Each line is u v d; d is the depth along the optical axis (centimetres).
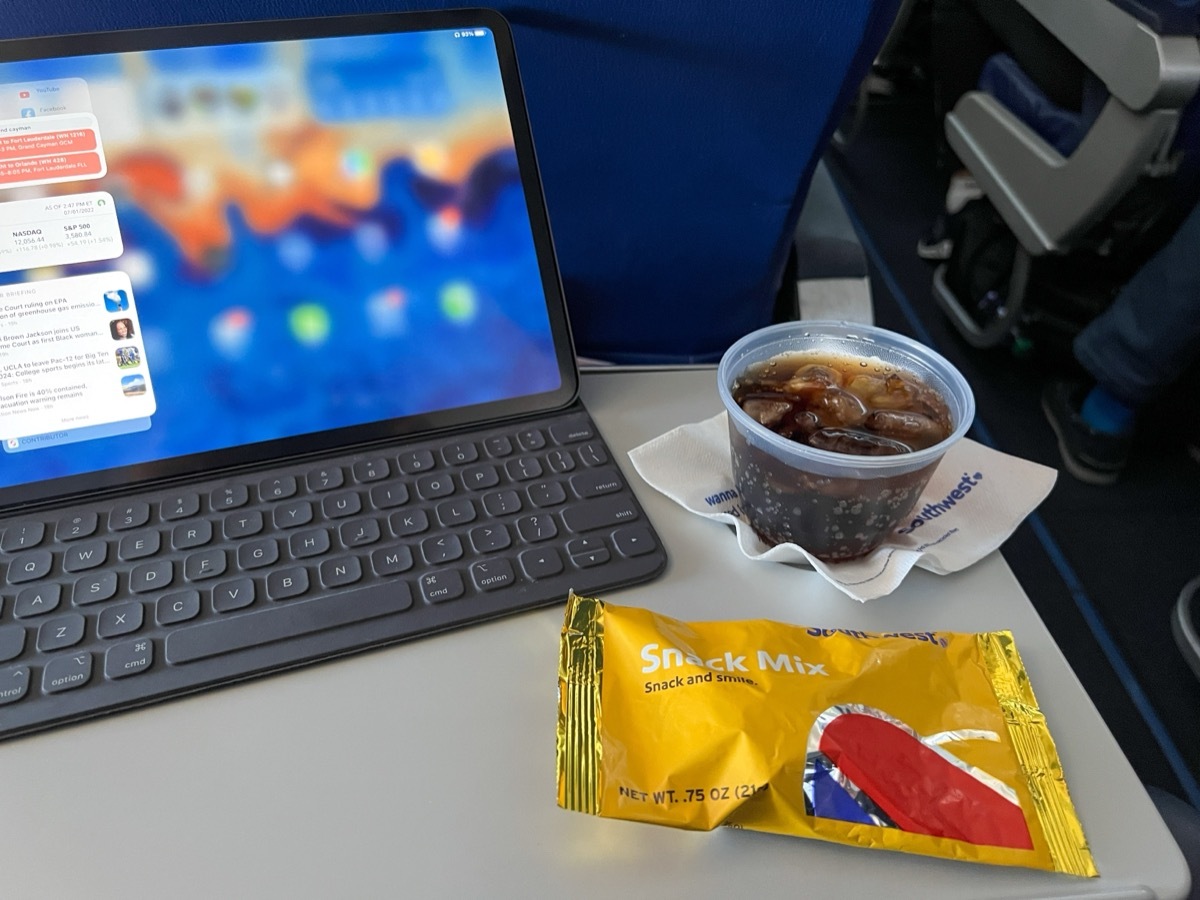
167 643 42
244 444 51
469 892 34
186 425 50
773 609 47
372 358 53
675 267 67
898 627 47
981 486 54
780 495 47
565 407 57
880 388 50
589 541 49
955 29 163
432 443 54
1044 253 135
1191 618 116
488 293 55
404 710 41
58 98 47
